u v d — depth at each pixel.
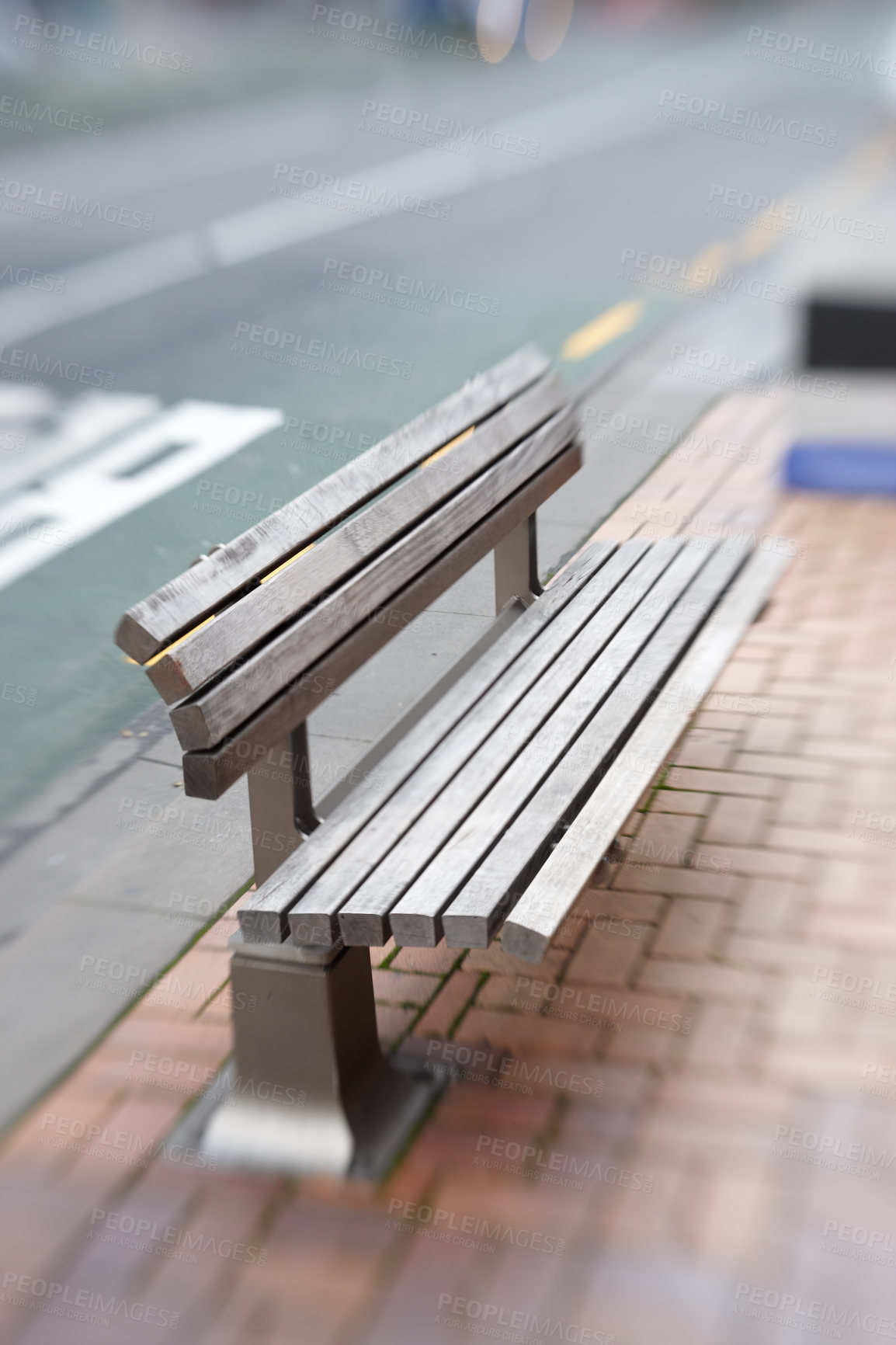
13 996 3.29
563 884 2.65
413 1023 3.11
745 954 3.29
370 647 3.02
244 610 2.66
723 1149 2.74
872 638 4.84
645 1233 2.55
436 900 2.58
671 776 4.04
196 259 12.05
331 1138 2.72
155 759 4.50
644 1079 2.92
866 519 5.96
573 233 12.71
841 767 4.05
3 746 4.66
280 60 25.33
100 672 5.21
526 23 29.95
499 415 3.86
